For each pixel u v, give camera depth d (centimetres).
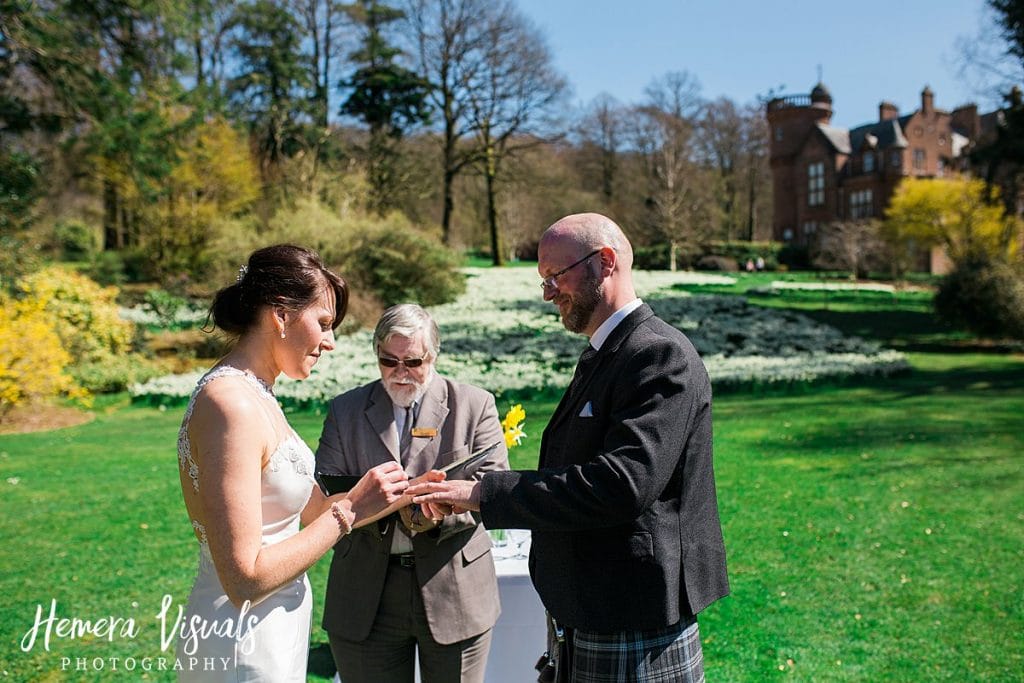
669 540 208
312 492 229
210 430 181
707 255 4981
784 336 1850
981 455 781
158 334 1819
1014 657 377
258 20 3759
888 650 387
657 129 4981
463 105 3769
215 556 176
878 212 5719
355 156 3678
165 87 1622
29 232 1460
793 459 780
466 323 1958
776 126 6309
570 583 213
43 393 1101
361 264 2056
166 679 365
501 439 283
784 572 487
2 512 619
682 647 214
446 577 262
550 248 225
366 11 4000
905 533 552
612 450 201
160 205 2425
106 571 496
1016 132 1953
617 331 219
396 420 279
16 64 1320
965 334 1925
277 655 199
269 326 198
